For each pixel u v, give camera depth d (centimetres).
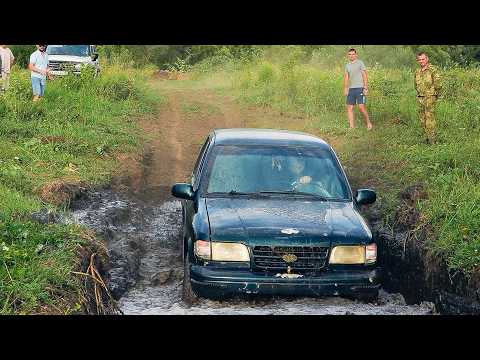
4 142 1271
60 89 1770
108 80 2061
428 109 1288
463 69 1933
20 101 1571
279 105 2006
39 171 1142
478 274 723
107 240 941
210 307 705
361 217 762
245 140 858
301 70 2416
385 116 1684
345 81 1565
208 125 1842
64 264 688
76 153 1302
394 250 884
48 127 1424
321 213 754
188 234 752
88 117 1588
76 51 2252
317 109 1894
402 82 2058
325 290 695
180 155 1531
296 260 699
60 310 611
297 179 812
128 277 840
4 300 600
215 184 804
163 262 938
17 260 673
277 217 734
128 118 1762
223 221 722
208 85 2923
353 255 709
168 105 2108
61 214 930
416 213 916
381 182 1141
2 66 1648
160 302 756
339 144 1469
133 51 3788
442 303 758
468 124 1361
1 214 824
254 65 3077
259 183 805
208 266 700
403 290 848
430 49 3095
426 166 1120
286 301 723
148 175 1366
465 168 1027
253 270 698
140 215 1116
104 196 1127
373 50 3134
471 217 840
